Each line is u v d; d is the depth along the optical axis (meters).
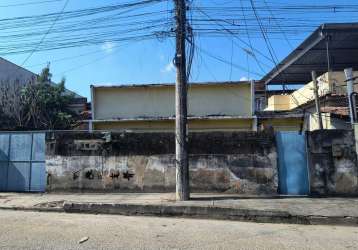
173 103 18.17
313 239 8.38
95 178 14.51
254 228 9.55
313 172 13.55
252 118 17.45
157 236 8.31
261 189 13.76
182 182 12.49
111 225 9.49
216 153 14.00
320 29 24.69
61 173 14.73
